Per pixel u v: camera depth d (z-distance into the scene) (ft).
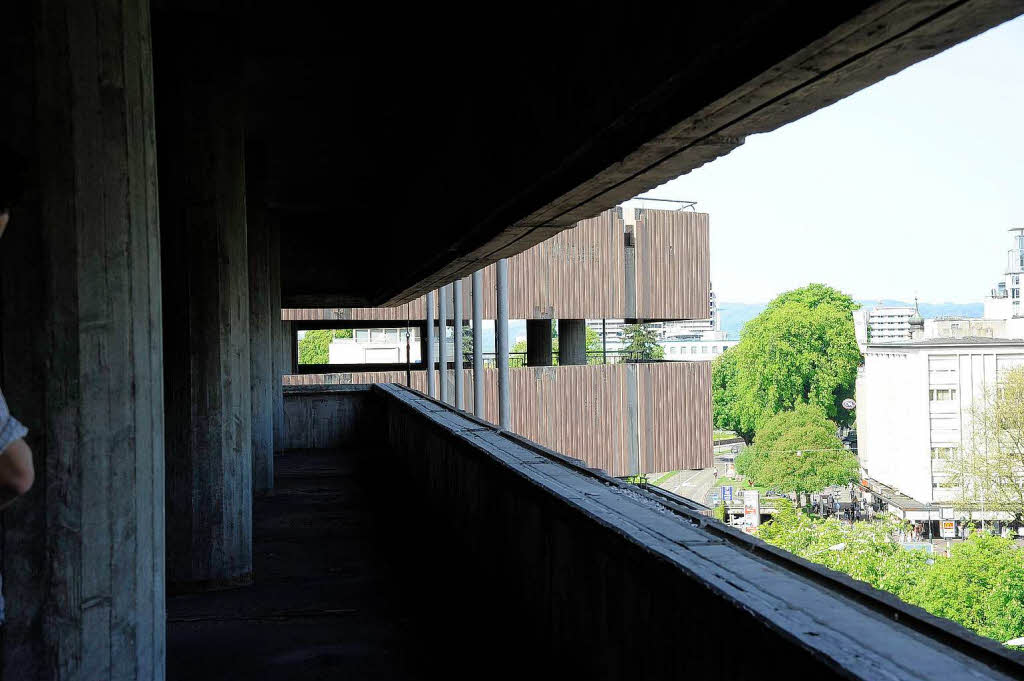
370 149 27.84
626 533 7.56
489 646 12.29
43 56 6.56
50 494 6.54
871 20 4.56
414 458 26.81
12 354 6.49
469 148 15.39
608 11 7.86
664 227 80.64
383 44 18.24
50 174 6.56
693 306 82.02
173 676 11.46
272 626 13.62
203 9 15.65
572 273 76.23
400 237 29.73
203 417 15.96
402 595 15.25
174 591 15.76
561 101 9.50
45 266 6.54
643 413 78.02
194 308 15.88
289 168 30.83
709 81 6.27
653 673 7.14
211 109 15.76
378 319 70.64
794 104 6.32
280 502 25.35
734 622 5.42
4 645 6.44
